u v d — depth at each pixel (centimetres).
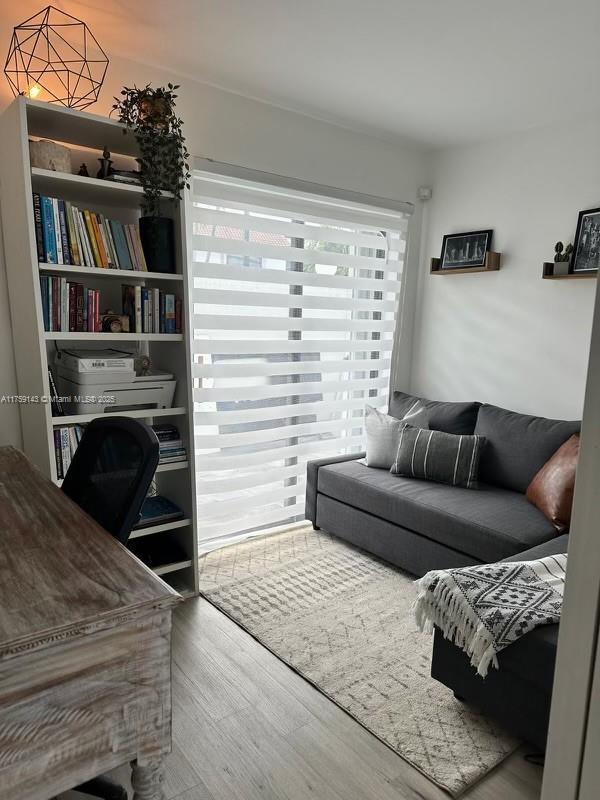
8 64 213
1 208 217
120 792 134
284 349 319
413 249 381
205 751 160
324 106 294
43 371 201
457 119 306
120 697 88
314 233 322
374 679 195
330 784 150
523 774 156
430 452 297
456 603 166
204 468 294
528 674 153
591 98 270
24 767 80
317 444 349
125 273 219
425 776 154
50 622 82
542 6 191
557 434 279
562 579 179
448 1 191
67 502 138
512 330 333
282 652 209
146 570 101
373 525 290
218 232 284
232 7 200
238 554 303
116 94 243
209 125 272
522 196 321
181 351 241
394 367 387
